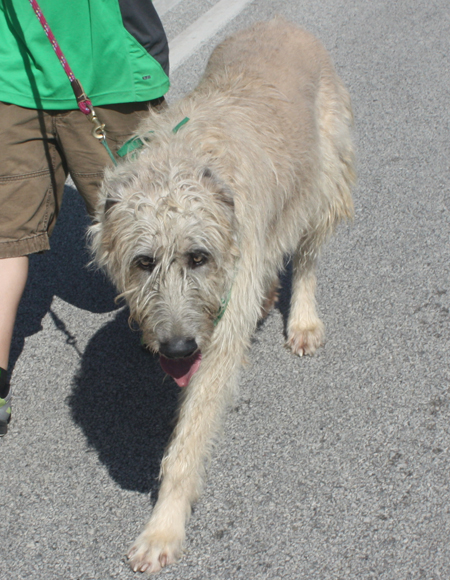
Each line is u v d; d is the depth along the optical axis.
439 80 6.87
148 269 2.88
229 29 7.57
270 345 4.18
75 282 4.73
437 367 3.87
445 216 5.11
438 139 6.03
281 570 2.90
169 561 2.95
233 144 3.24
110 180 2.97
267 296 4.34
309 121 3.94
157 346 2.89
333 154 4.30
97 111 3.64
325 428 3.56
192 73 6.66
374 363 3.94
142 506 3.21
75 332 4.29
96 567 2.95
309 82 4.10
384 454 3.39
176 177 2.81
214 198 2.85
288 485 3.27
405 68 7.10
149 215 2.74
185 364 3.04
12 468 3.40
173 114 3.44
